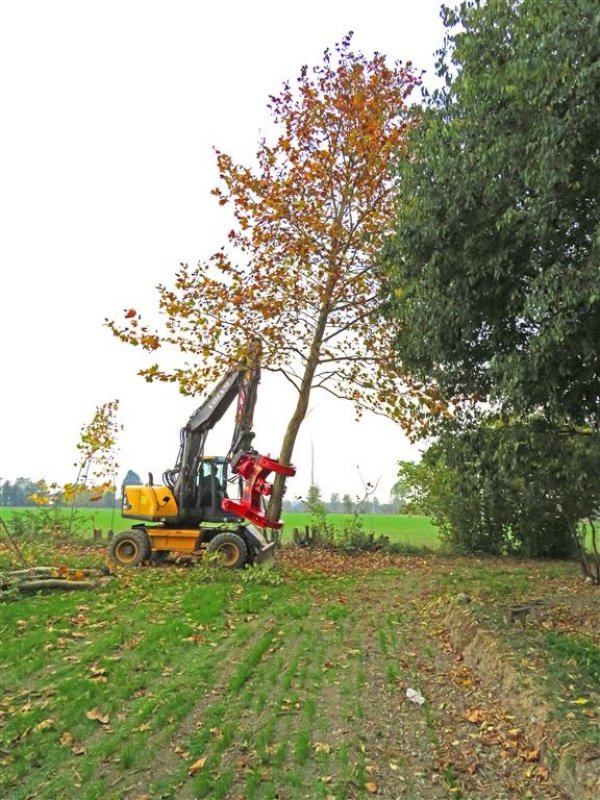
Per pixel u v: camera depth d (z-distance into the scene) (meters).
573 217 7.26
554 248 7.60
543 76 6.89
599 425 8.68
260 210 19.69
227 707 6.53
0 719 6.22
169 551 16.88
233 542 15.93
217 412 17.08
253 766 5.28
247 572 14.41
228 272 20.09
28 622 9.88
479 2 8.48
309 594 13.16
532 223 7.37
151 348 19.67
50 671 7.63
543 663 6.90
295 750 5.58
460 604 10.45
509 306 8.16
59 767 5.30
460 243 8.30
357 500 24.31
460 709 6.54
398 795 4.89
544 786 4.96
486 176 7.77
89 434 23.22
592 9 6.39
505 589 13.73
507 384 7.77
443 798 4.86
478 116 7.96
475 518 21.66
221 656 8.29
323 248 19.75
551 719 5.53
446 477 21.20
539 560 20.31
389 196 19.12
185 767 5.27
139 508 16.78
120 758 5.40
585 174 7.08
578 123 6.66
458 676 7.55
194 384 19.78
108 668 7.62
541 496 13.32
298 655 8.44
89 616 10.32
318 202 19.91
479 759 5.43
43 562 15.84
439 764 5.35
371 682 7.36
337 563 18.94
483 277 8.24
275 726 6.09
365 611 11.43
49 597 11.92
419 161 8.88
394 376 19.70
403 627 10.10
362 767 5.25
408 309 9.47
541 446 9.02
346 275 19.98
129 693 6.85
